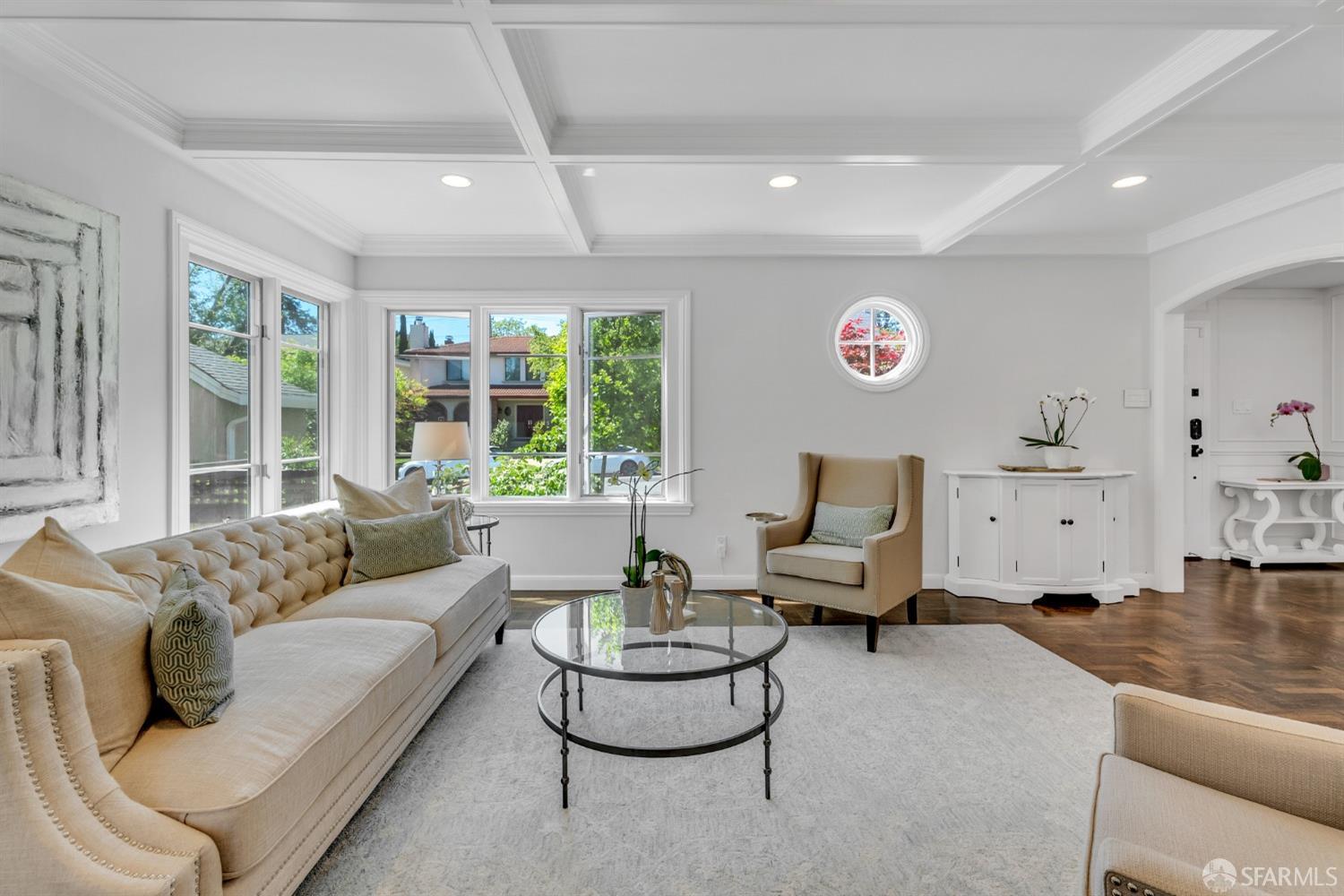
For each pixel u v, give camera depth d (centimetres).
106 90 221
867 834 168
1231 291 527
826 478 376
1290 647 312
